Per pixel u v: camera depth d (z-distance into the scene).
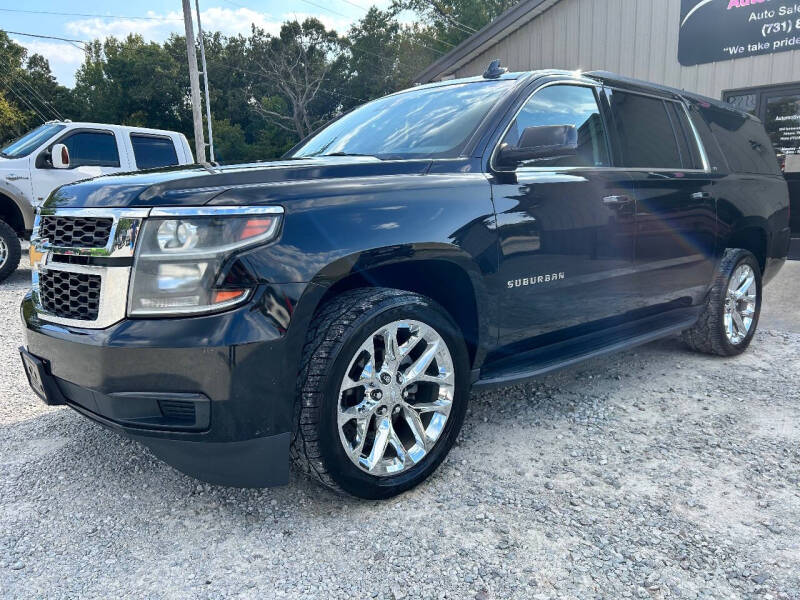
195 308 2.08
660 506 2.46
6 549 2.21
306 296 2.19
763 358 4.52
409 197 2.53
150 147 8.91
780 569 2.07
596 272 3.34
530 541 2.22
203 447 2.15
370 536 2.27
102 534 2.31
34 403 3.64
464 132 3.02
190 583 2.02
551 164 3.22
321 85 47.47
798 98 8.78
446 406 2.65
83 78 56.31
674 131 4.14
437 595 1.95
